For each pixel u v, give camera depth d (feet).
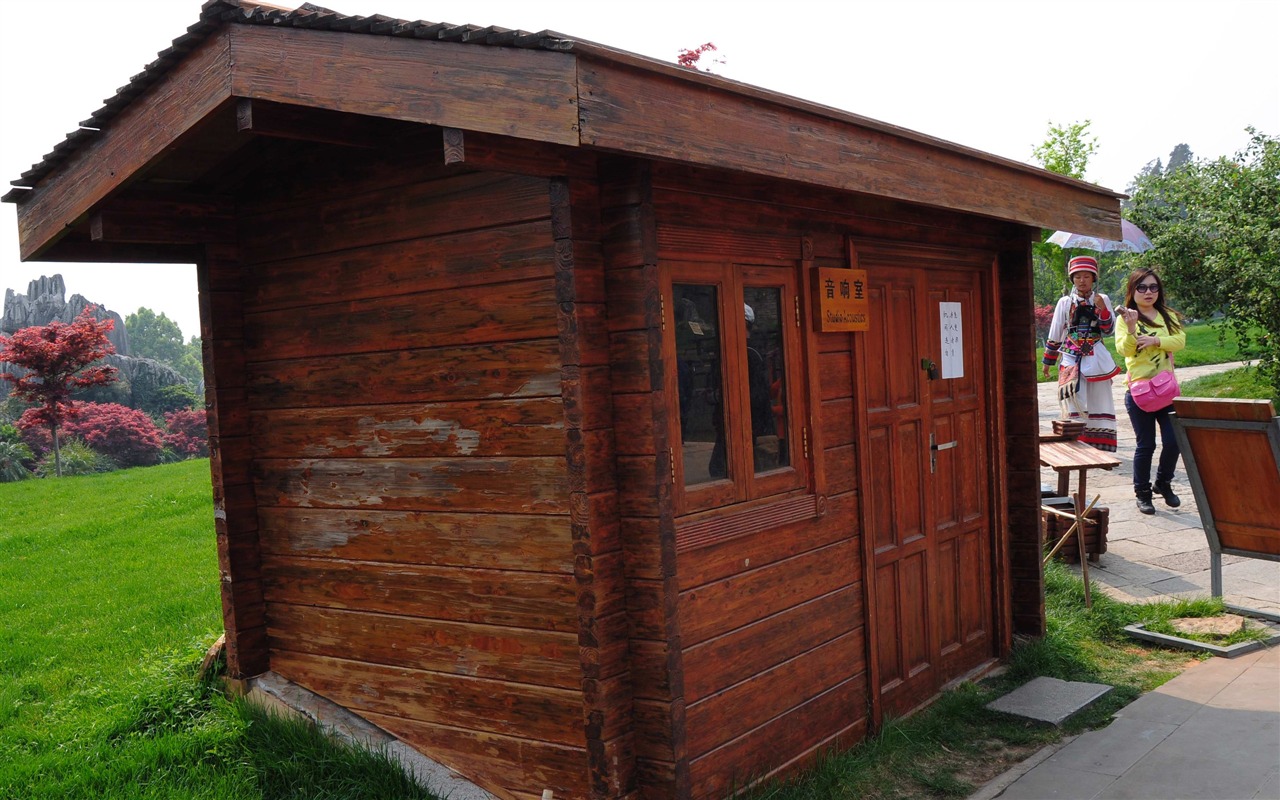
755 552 12.72
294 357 13.96
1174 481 32.42
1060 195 17.02
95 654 20.77
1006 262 18.93
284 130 10.84
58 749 15.06
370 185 12.70
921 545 16.37
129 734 15.25
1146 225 48.96
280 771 13.23
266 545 14.75
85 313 94.07
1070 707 15.84
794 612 13.39
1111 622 19.92
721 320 12.15
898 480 15.80
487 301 11.61
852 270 14.33
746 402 12.55
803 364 13.60
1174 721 15.03
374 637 13.35
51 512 44.62
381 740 13.19
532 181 11.12
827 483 14.07
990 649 18.49
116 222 13.33
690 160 9.46
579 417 10.41
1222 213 45.55
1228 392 48.78
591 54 8.39
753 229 12.64
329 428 13.62
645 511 10.72
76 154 12.68
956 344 17.56
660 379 10.69
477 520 12.02
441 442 12.28
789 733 13.25
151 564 29.94
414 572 12.76
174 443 176.24
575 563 10.65
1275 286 43.09
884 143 12.51
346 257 13.07
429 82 9.14
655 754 10.92
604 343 10.77
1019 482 19.08
